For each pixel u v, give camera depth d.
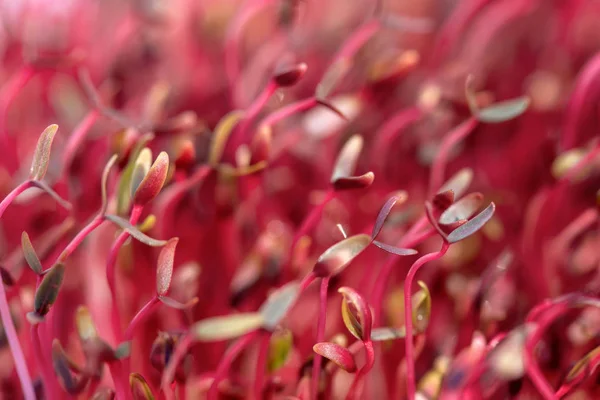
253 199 0.31
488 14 0.42
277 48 0.39
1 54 0.40
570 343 0.28
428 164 0.34
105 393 0.26
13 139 0.34
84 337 0.25
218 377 0.26
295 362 0.30
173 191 0.29
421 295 0.26
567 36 0.40
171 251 0.25
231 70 0.35
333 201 0.33
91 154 0.33
